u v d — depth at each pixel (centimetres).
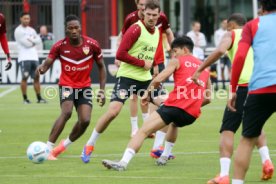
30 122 4775
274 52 2220
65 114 3216
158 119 2823
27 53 5884
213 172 2895
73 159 3250
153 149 3162
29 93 6794
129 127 4503
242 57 2256
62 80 3228
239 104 2614
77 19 3194
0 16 4056
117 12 9831
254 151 3409
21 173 2902
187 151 3484
